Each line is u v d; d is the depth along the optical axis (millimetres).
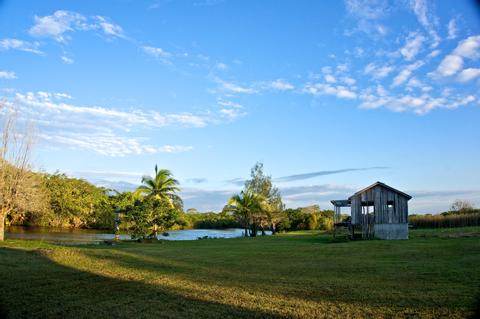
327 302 10992
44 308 9969
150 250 26234
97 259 18812
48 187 63156
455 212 58812
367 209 40031
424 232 44031
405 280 13938
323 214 76938
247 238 42562
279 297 11609
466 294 11438
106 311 9922
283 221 69125
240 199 56969
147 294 11867
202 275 15453
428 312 9828
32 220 62812
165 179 49719
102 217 66875
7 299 10586
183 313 9922
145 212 40594
